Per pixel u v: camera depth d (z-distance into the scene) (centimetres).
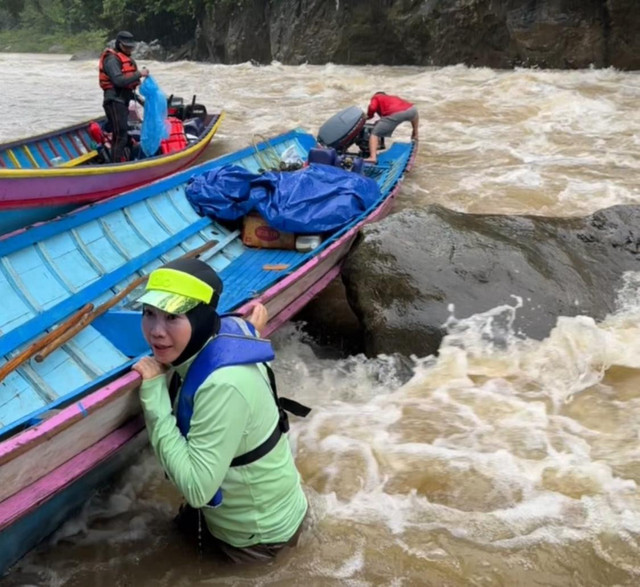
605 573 329
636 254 609
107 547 347
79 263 507
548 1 1862
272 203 630
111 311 453
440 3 2056
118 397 309
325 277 574
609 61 1853
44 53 4909
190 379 276
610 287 575
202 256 598
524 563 335
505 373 496
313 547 344
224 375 269
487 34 2006
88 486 362
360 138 937
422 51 2189
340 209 636
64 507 349
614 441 424
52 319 438
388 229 582
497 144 1177
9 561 327
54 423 281
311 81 2081
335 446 423
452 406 463
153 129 885
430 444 424
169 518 367
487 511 369
